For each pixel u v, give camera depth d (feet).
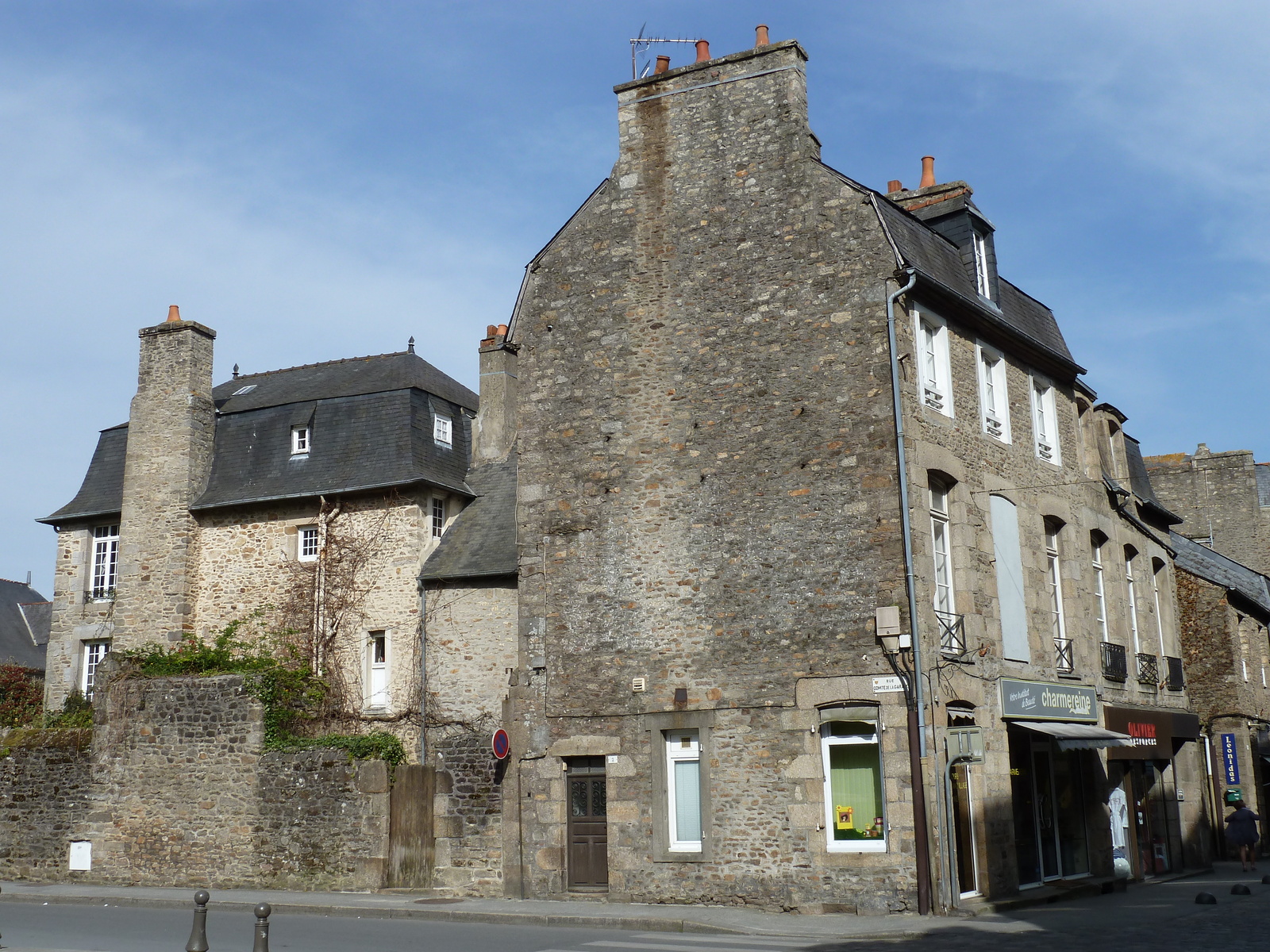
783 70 61.36
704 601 58.18
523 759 60.85
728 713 56.65
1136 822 74.33
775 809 54.90
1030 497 67.10
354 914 55.62
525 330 64.95
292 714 69.15
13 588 147.23
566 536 61.77
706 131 62.75
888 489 55.16
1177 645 86.99
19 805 71.61
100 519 87.15
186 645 78.02
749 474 58.34
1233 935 43.09
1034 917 51.16
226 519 80.43
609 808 58.23
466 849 63.36
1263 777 98.94
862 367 56.75
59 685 85.71
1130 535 81.05
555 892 58.85
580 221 64.85
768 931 47.24
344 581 75.46
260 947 33.01
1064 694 65.51
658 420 60.90
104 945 42.19
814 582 55.98
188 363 83.30
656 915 51.78
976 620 58.90
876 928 47.55
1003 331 65.72
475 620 71.15
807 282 58.75
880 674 53.88
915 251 59.26
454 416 82.12
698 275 61.41
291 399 82.74
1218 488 128.47
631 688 58.80
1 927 48.65
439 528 76.84
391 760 66.18
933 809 52.75
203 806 67.15
